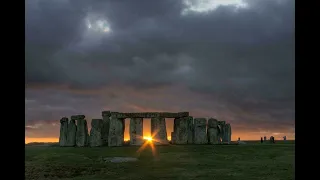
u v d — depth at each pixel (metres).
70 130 39.25
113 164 23.17
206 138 39.25
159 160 25.19
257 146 34.94
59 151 30.94
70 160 25.20
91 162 24.31
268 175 18.05
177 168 21.08
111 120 38.06
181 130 38.97
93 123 38.12
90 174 19.20
